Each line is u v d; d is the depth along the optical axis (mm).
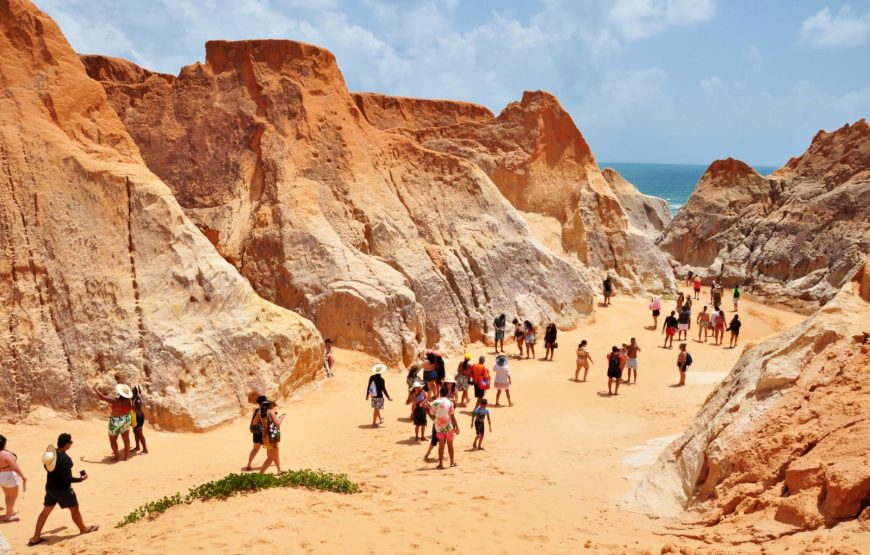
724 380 13625
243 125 30891
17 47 22000
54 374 18141
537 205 42281
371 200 30234
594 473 13875
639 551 8938
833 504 8422
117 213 20750
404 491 12727
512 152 43219
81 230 20031
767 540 8594
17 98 21109
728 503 9930
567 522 10672
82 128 22344
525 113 43875
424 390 18594
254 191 29547
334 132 31188
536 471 14188
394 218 30703
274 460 14234
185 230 21391
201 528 10078
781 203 54188
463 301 30750
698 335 33531
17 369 17828
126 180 21156
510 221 34406
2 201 19234
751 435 10711
